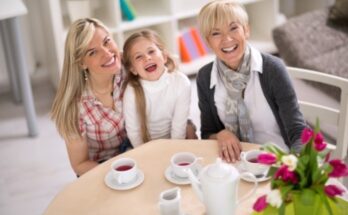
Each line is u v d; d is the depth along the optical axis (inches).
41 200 101.0
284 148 71.6
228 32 67.2
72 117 71.1
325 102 102.7
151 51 71.6
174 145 65.4
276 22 152.0
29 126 122.5
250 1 144.9
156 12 140.9
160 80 73.2
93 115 73.3
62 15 142.6
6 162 114.3
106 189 57.7
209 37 69.1
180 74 75.3
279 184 44.2
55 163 112.7
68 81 70.2
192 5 144.6
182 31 143.9
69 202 55.9
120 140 78.3
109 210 54.1
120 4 133.8
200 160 61.4
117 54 70.9
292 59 119.6
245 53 70.1
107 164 62.2
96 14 140.3
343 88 69.7
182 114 75.6
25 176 109.0
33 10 143.6
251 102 71.6
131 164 60.5
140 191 56.9
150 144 66.1
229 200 47.7
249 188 55.5
